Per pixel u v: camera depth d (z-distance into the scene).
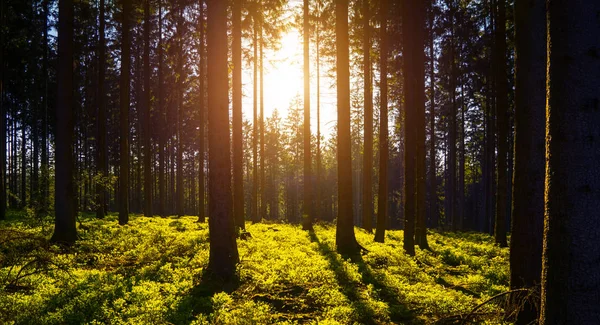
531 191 6.22
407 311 7.39
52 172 15.55
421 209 16.27
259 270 9.68
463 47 29.86
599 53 3.43
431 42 26.69
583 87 3.43
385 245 15.38
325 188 65.50
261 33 23.28
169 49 24.11
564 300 3.46
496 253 15.62
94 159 47.94
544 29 6.16
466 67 29.97
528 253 6.18
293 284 8.87
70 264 9.71
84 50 30.64
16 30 26.81
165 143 49.72
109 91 40.66
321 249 13.66
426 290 8.99
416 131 15.98
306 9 22.66
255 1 17.89
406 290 8.94
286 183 75.56
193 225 19.84
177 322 6.27
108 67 40.12
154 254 11.38
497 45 16.88
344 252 13.24
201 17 22.77
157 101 39.38
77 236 12.96
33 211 15.05
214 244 9.32
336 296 7.80
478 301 7.90
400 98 24.66
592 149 3.40
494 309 6.71
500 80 17.11
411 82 14.41
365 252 13.39
